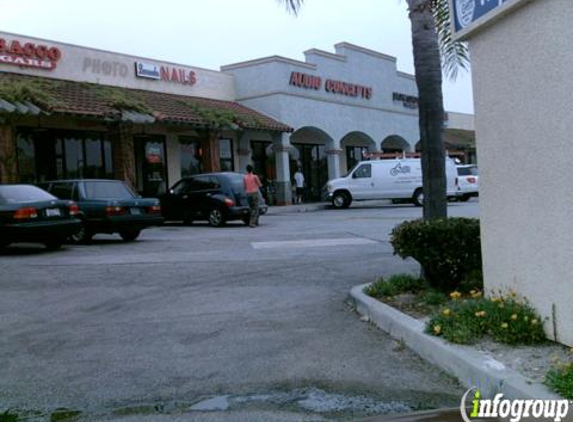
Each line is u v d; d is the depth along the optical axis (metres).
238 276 10.27
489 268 6.14
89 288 9.44
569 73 4.77
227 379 5.26
